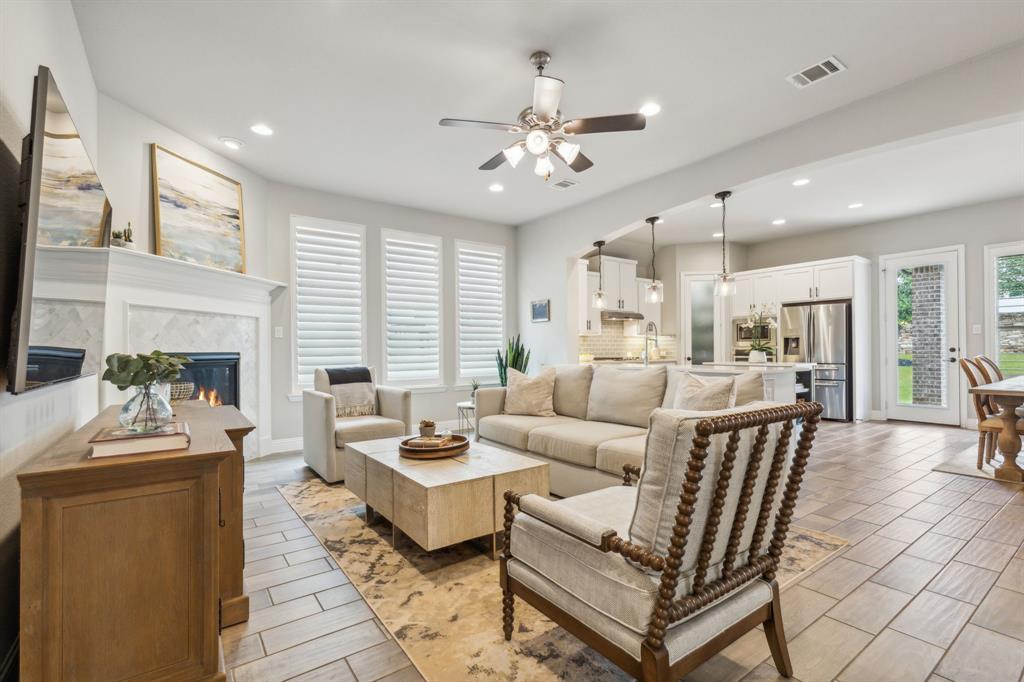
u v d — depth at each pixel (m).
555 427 3.50
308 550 2.53
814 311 6.91
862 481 3.71
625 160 4.24
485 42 2.63
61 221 1.69
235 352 4.15
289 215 4.84
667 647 1.22
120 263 3.05
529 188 5.00
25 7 1.66
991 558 2.37
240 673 1.57
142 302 3.26
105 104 3.16
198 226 3.80
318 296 5.00
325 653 1.68
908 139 3.07
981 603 1.96
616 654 1.31
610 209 5.17
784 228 7.06
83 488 1.21
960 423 6.04
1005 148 4.16
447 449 2.73
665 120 3.52
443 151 4.05
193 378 3.77
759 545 1.48
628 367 4.30
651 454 1.29
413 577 2.24
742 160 3.94
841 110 3.35
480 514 2.36
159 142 3.52
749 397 2.84
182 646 1.33
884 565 2.30
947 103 2.89
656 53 2.73
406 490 2.37
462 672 1.58
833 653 1.66
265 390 4.50
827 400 6.74
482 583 2.18
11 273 1.52
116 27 2.48
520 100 3.24
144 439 1.33
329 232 5.08
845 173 4.79
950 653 1.65
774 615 1.53
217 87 3.07
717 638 1.36
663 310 8.09
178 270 3.49
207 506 1.35
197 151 3.87
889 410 6.64
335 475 3.65
